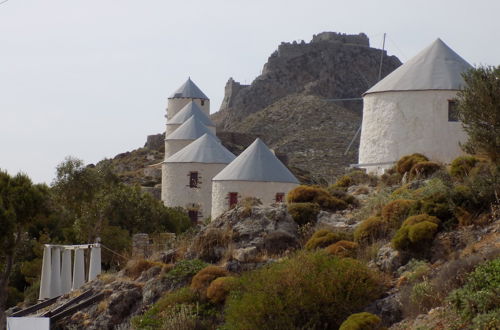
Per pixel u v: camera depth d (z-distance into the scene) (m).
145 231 55.56
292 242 29.62
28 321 28.48
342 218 30.75
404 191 30.17
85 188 57.88
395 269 24.44
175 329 25.56
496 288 18.81
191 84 109.88
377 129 38.78
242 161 54.06
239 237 30.11
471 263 20.89
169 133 95.31
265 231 29.94
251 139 112.69
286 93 178.75
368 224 27.11
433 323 19.47
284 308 22.72
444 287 20.84
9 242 43.06
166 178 72.12
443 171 31.41
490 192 25.12
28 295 45.41
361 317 20.97
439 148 37.16
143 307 28.92
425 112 37.47
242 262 28.80
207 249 30.45
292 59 182.50
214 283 26.81
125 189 58.44
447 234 24.38
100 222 53.56
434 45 39.66
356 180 36.50
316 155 130.12
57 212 58.03
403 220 26.61
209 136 73.69
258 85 181.38
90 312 30.27
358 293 22.83
